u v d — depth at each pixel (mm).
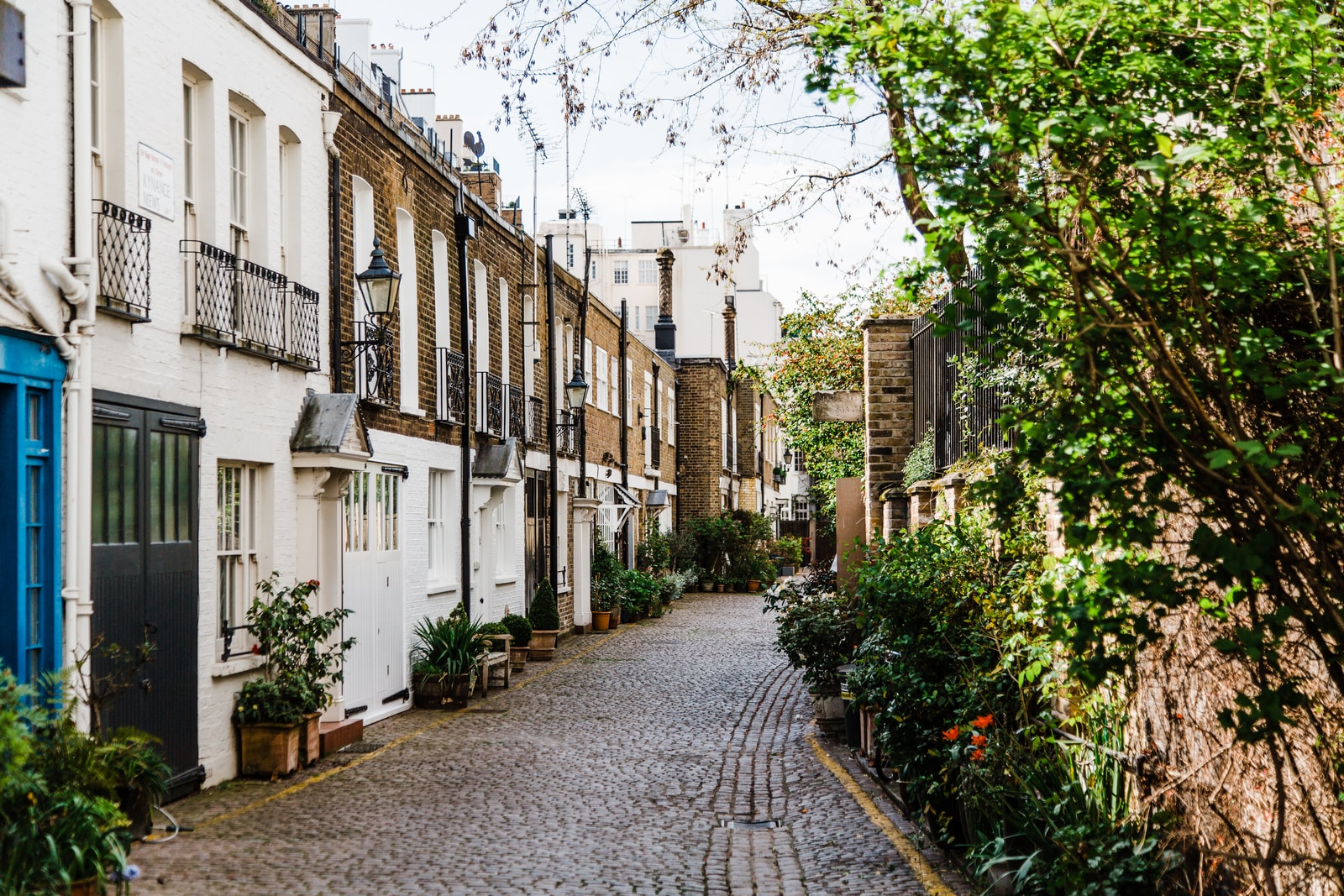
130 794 7918
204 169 10602
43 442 7941
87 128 8312
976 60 3855
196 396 10094
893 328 14164
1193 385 4105
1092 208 3865
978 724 6648
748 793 10109
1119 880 5234
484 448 19203
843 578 13531
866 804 9297
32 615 7828
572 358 26484
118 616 8773
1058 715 6977
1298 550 4004
